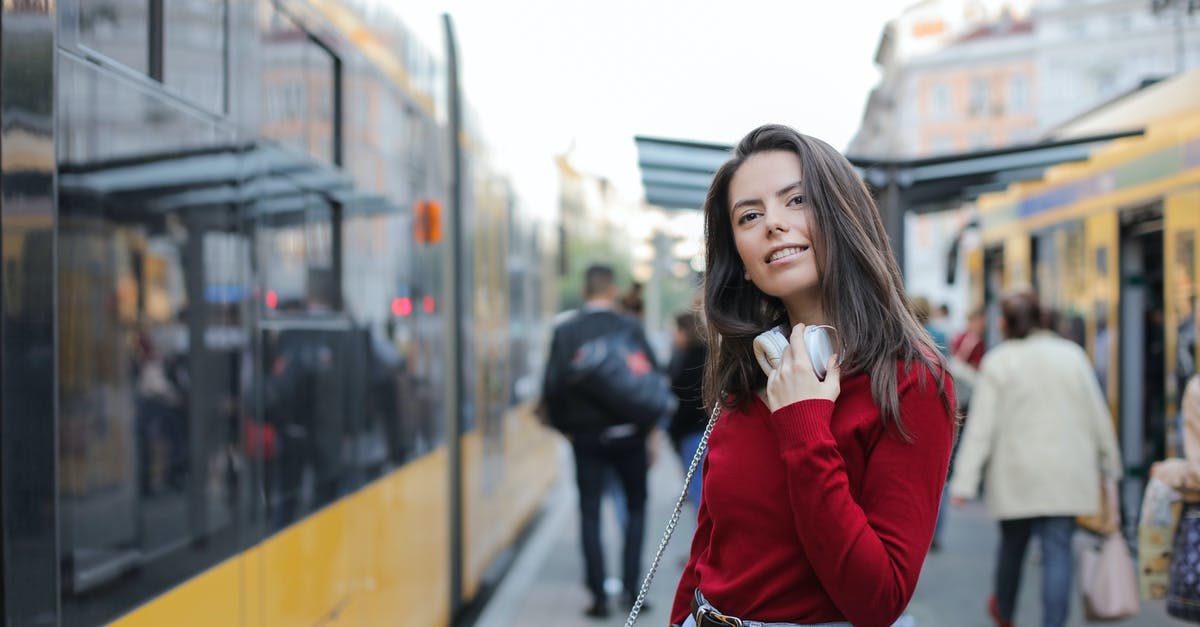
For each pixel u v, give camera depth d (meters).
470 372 6.45
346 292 3.86
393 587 4.43
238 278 2.84
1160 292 7.61
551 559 8.47
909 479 1.65
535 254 9.95
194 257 2.57
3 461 1.78
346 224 3.88
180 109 2.51
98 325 2.13
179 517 2.46
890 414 1.65
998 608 5.53
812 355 1.68
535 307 9.88
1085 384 5.22
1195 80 6.59
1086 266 8.37
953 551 8.21
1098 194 8.16
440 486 5.48
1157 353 7.67
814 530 1.61
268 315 3.06
